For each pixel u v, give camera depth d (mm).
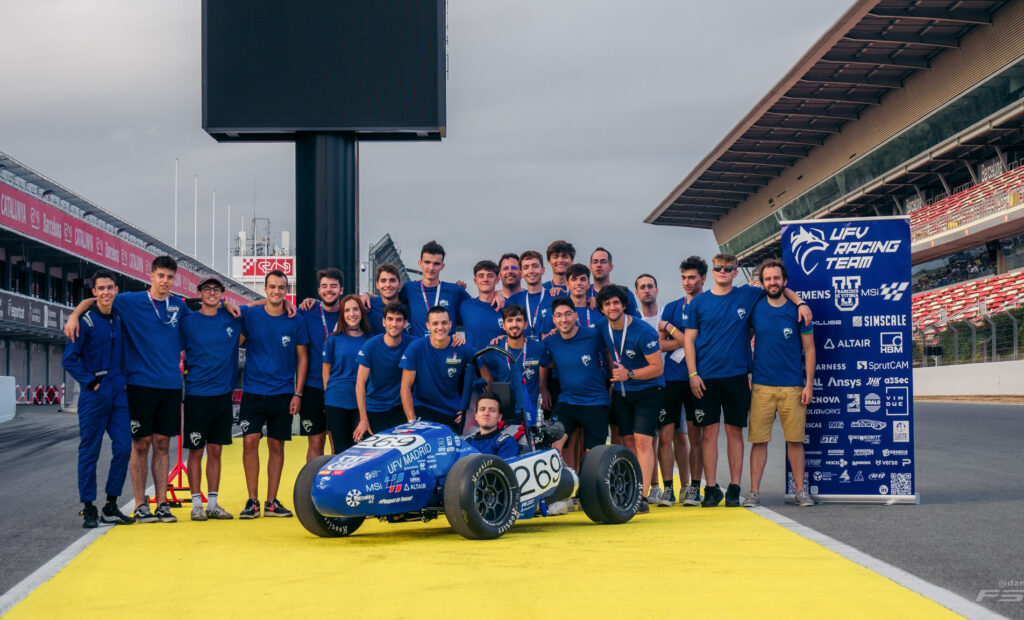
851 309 8453
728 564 5336
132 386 7516
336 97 16672
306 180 17500
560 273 8969
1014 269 37625
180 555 5926
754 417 8188
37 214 33688
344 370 8000
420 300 8812
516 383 7062
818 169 49656
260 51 16688
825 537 6312
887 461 8328
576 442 8469
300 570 5355
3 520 7730
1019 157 38281
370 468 6059
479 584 4852
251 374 7941
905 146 41312
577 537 6395
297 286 17547
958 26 35250
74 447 16297
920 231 41688
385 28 16719
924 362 37531
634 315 8641
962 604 4367
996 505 7941
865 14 33812
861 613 4203
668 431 8594
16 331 37406
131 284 46125
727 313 8156
